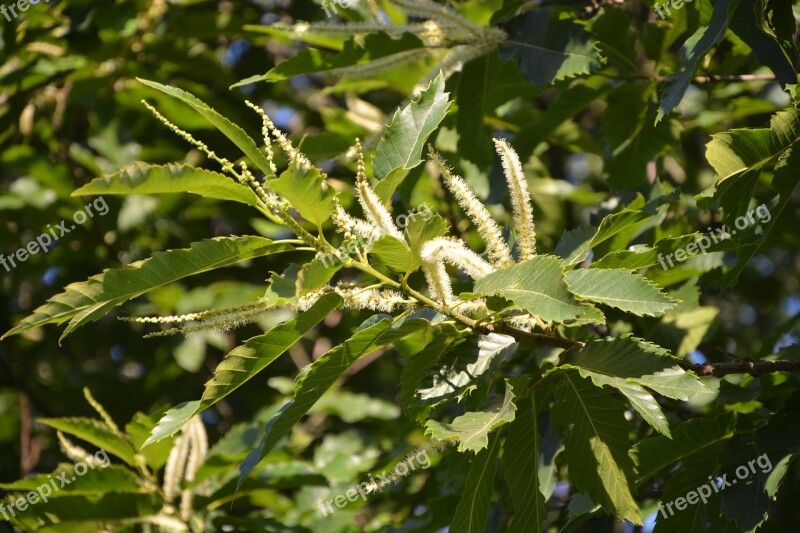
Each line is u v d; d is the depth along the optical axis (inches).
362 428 281.0
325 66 188.7
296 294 105.7
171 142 312.8
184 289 293.6
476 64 192.7
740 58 207.5
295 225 115.6
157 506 208.4
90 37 270.1
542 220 261.3
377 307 120.4
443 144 238.5
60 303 111.6
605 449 128.8
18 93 278.8
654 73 211.3
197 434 216.7
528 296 112.5
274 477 219.3
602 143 252.4
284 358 310.5
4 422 321.1
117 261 294.5
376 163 128.9
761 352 211.0
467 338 134.3
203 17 279.6
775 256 351.9
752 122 268.8
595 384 119.5
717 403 155.3
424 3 185.2
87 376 302.4
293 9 324.8
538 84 182.1
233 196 114.2
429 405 130.3
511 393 119.3
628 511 127.3
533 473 130.7
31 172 271.7
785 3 153.9
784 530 243.8
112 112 287.0
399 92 297.9
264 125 111.5
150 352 311.3
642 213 139.5
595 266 133.5
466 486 126.3
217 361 311.1
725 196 135.6
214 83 316.5
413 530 203.2
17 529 215.5
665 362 119.6
